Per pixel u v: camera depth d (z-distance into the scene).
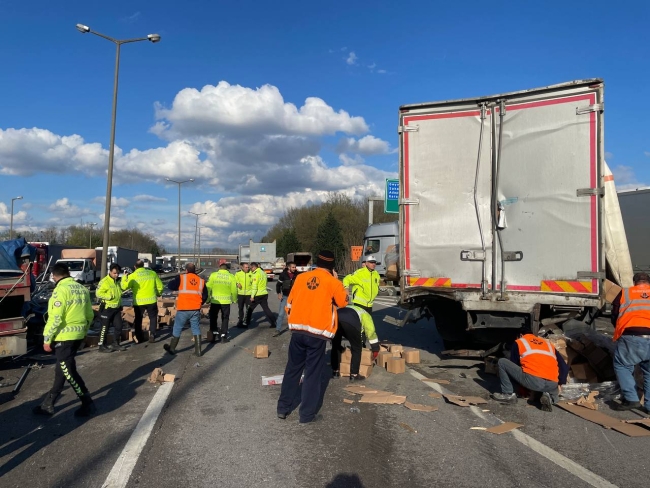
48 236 90.19
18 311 9.41
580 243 6.94
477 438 5.34
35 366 9.18
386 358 8.72
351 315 7.77
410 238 7.98
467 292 7.57
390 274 9.83
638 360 6.18
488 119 7.64
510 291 7.33
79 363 9.59
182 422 5.91
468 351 8.29
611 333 11.61
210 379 8.03
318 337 5.85
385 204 28.16
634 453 4.91
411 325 14.23
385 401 6.63
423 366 8.95
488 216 7.59
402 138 8.06
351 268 51.59
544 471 4.51
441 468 4.59
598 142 6.88
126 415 6.20
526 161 7.31
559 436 5.39
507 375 6.52
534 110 7.28
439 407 6.48
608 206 7.94
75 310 6.20
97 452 5.02
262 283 14.13
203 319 16.34
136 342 11.80
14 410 6.51
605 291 7.50
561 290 7.04
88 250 38.38
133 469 4.59
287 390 6.00
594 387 6.88
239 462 4.74
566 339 7.39
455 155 7.80
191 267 10.30
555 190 7.10
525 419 5.96
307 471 4.54
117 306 10.84
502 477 4.39
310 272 6.06
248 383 7.76
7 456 4.96
